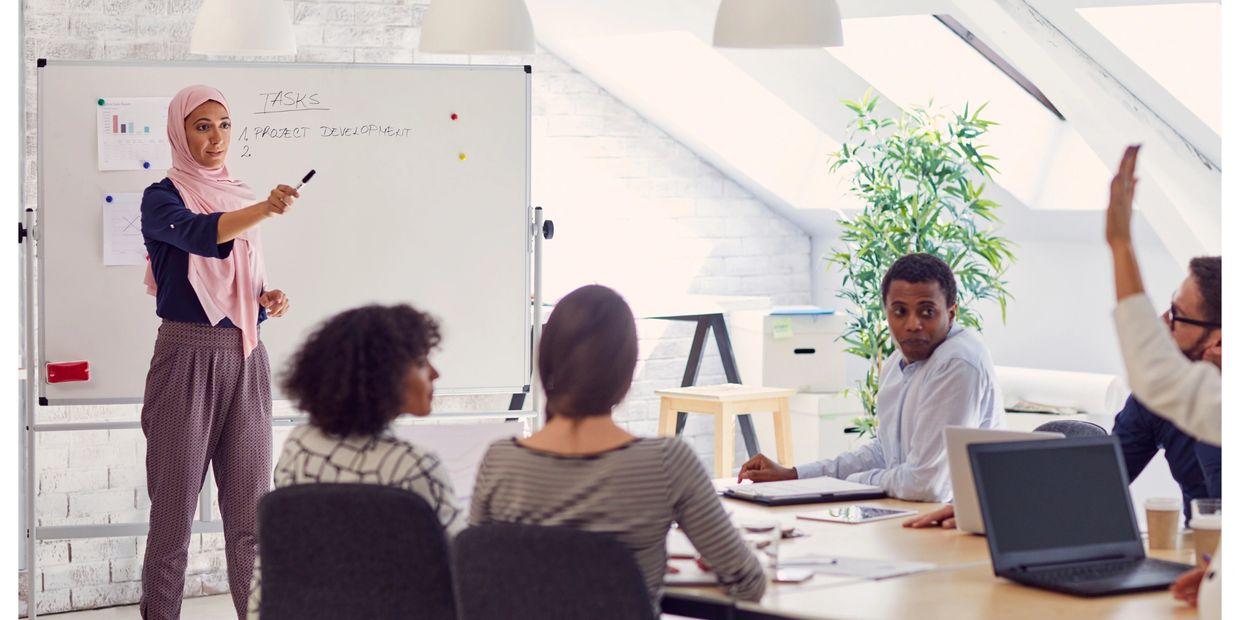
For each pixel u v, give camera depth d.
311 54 5.50
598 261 6.75
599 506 2.33
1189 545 2.82
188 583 5.44
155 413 4.14
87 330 4.67
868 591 2.44
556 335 2.40
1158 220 5.00
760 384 6.52
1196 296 2.72
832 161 6.66
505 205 4.97
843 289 7.06
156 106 4.69
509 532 2.24
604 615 2.21
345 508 2.42
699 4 5.52
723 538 2.35
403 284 4.91
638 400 6.88
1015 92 5.75
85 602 5.27
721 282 7.07
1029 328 6.11
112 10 5.14
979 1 4.86
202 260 4.12
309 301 4.86
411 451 2.54
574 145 6.66
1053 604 2.35
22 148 5.04
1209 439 2.20
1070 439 2.68
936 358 3.39
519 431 5.05
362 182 4.87
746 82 6.55
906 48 5.60
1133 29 4.65
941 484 3.30
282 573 2.49
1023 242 6.09
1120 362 5.73
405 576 2.43
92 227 4.66
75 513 5.20
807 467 3.60
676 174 6.93
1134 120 4.90
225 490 4.28
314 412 2.55
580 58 6.48
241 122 4.77
